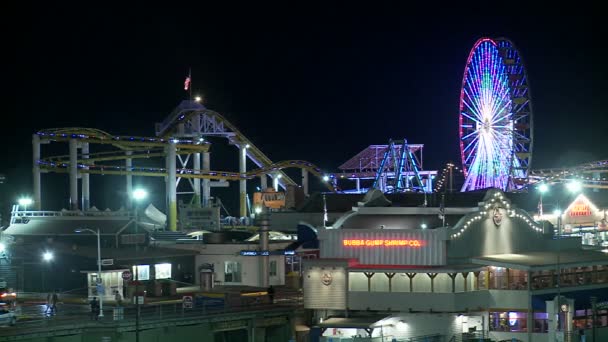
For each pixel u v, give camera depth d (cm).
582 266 9238
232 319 8719
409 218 9525
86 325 7875
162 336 8206
